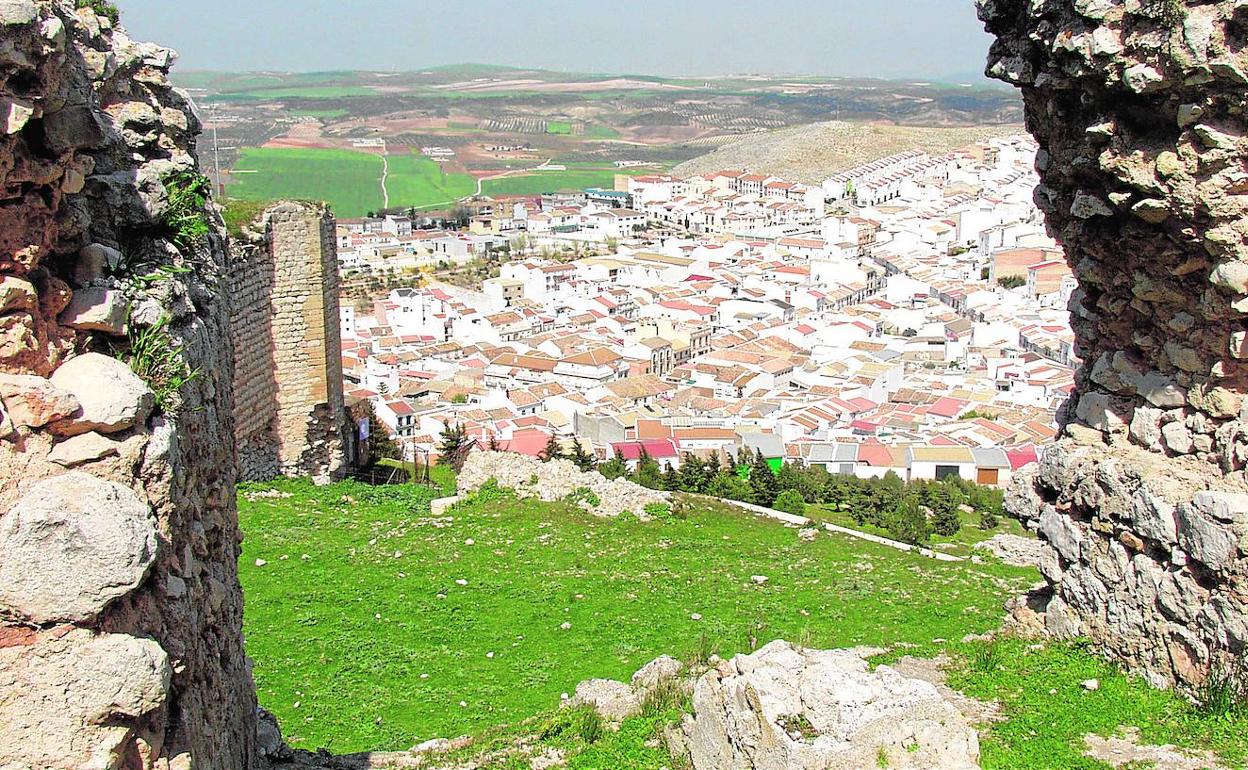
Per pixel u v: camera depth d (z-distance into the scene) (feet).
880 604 65.82
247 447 91.09
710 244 440.45
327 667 55.72
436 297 342.03
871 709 33.17
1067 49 38.73
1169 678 38.06
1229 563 35.09
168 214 31.73
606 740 41.65
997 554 84.33
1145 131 38.09
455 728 48.55
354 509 85.20
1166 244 38.45
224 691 29.78
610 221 522.06
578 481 88.12
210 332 32.45
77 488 20.06
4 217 21.62
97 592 19.61
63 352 23.35
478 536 78.84
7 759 18.89
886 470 176.35
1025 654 43.47
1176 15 34.40
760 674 35.60
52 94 22.79
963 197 502.79
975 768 30.76
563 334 298.56
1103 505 41.37
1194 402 38.75
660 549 77.71
